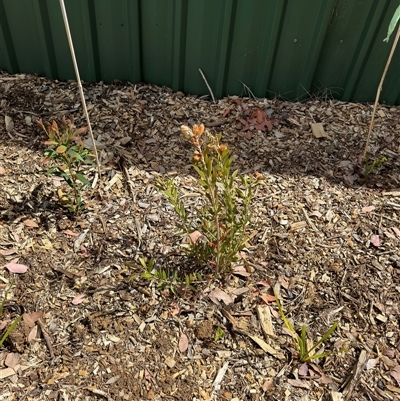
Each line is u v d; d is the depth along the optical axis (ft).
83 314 6.13
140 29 8.95
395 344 6.14
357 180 8.28
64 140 6.63
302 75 9.33
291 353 5.98
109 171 8.02
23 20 8.85
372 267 6.93
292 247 7.12
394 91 9.53
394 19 5.96
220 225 6.07
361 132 9.12
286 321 5.88
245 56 9.07
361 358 5.97
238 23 8.58
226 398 5.54
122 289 6.42
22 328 5.88
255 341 6.06
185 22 8.64
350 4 8.38
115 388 5.50
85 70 9.52
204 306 6.35
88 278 6.51
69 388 5.45
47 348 5.78
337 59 9.20
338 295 6.61
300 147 8.79
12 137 8.43
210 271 6.73
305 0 8.21
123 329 6.03
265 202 7.73
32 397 5.36
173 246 6.99
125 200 7.57
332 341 6.13
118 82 9.72
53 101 9.19
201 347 5.96
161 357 5.82
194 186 7.89
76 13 8.60
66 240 6.92
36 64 9.57
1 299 6.17
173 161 8.36
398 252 7.14
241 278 6.72
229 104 9.52
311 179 8.21
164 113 9.20
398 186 8.21
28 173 7.80
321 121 9.30
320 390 5.68
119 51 9.24
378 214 7.68
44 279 6.44
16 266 6.48
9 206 7.26
